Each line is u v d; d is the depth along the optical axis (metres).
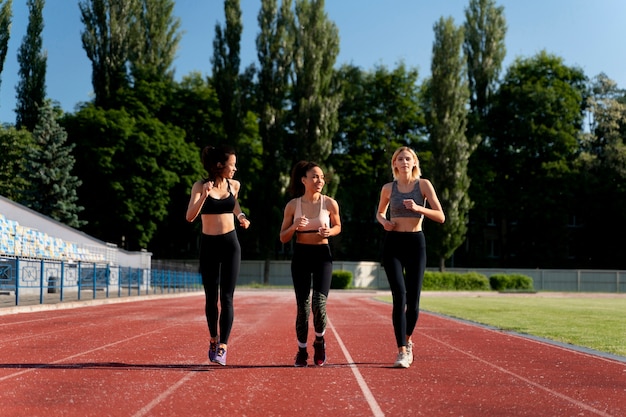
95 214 45.53
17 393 4.30
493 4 56.62
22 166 41.81
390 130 57.78
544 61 58.12
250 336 8.91
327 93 47.34
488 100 56.59
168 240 52.78
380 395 4.38
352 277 50.22
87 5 51.28
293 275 5.87
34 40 51.53
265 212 46.69
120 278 22.70
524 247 56.75
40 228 26.98
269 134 47.03
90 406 3.90
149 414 3.69
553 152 55.75
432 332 10.16
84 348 7.09
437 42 47.72
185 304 19.92
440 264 48.19
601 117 55.84
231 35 48.16
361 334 9.62
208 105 51.91
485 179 55.94
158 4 55.34
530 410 3.92
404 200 5.82
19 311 14.17
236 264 5.69
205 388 4.57
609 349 7.52
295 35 47.56
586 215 57.09
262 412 3.78
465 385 4.84
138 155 45.03
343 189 54.25
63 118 47.12
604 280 52.75
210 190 5.66
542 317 14.64
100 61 50.94
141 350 6.94
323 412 3.80
